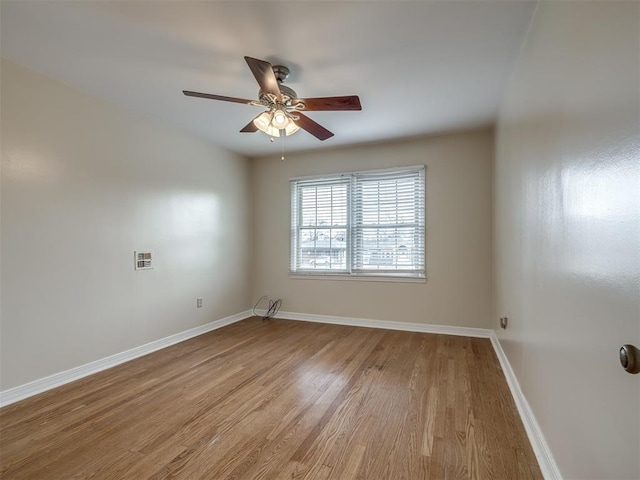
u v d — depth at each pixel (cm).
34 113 238
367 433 184
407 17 183
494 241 351
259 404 219
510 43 208
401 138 397
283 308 473
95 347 277
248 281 484
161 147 342
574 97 125
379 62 229
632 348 81
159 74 246
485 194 371
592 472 109
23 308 231
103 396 231
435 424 193
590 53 111
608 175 98
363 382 252
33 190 237
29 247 235
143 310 320
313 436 182
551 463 147
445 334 385
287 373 271
